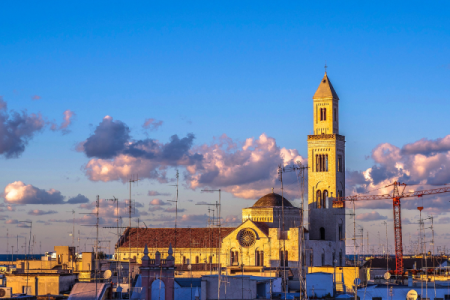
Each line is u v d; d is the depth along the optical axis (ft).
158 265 432.66
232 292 460.14
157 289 463.01
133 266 637.30
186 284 511.40
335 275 549.54
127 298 459.73
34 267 636.07
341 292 524.93
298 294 503.20
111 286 435.94
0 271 627.05
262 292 488.02
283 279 556.92
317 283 505.25
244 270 637.71
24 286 483.10
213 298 458.50
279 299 478.18
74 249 655.35
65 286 497.05
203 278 460.96
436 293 485.56
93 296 410.11
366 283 547.90
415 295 464.65
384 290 498.69
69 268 611.47
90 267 600.80
